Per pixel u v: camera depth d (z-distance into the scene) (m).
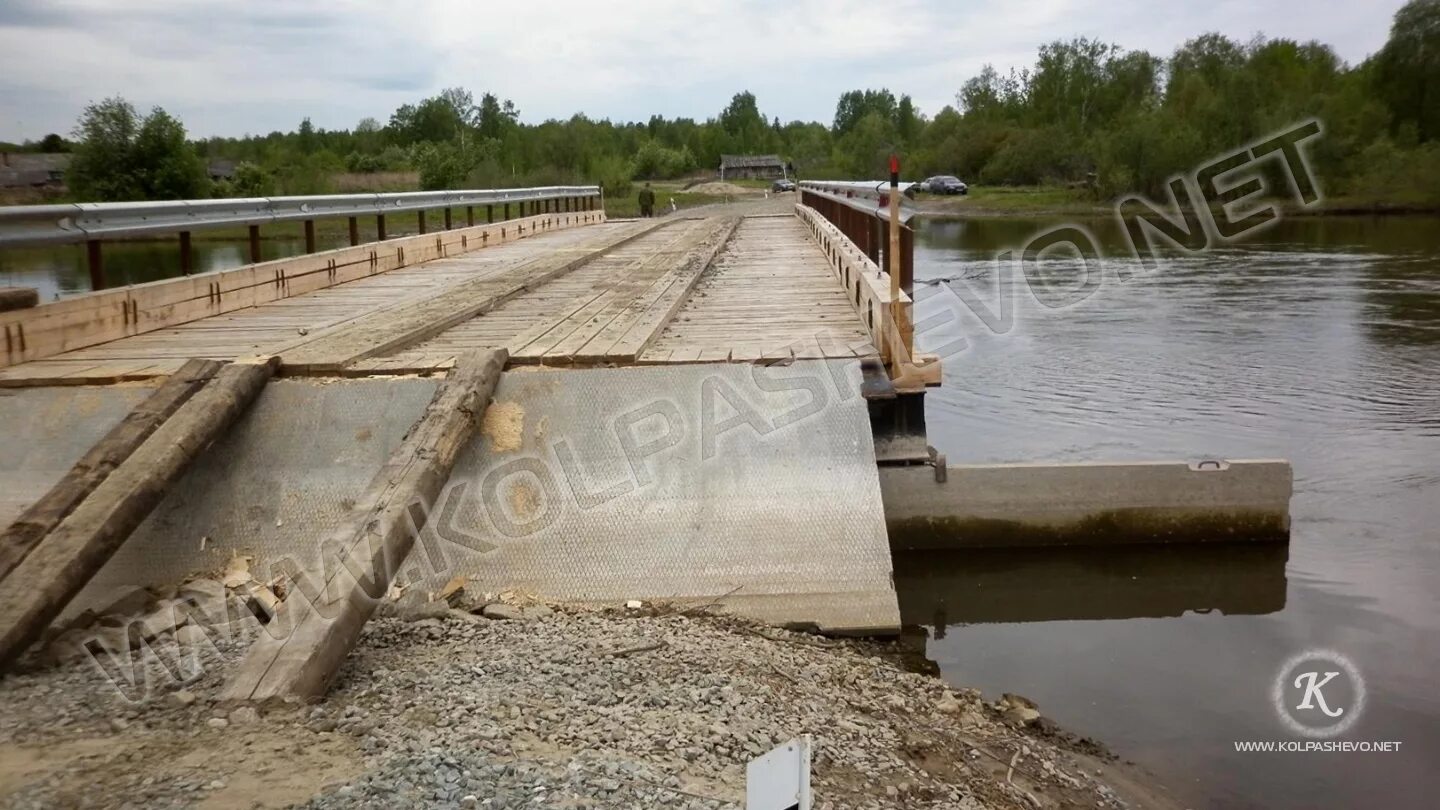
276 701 4.14
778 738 4.40
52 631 5.24
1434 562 8.36
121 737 3.90
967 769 4.79
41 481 6.75
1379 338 17.72
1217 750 5.67
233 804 3.30
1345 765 5.50
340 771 3.56
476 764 3.61
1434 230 36.62
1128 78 67.31
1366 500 9.86
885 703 5.43
